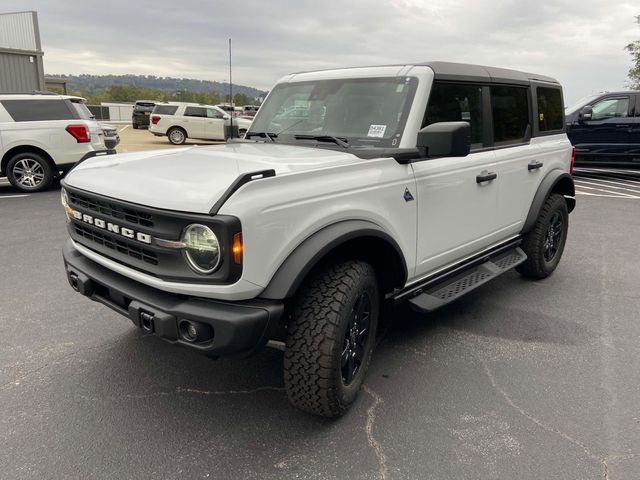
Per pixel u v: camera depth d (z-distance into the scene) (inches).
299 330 104.7
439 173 137.5
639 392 126.9
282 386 128.3
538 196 189.6
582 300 187.6
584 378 133.0
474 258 165.9
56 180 444.5
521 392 126.1
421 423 113.3
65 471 97.0
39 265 218.7
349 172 113.8
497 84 166.2
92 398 121.3
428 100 135.5
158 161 122.3
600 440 108.1
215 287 94.3
